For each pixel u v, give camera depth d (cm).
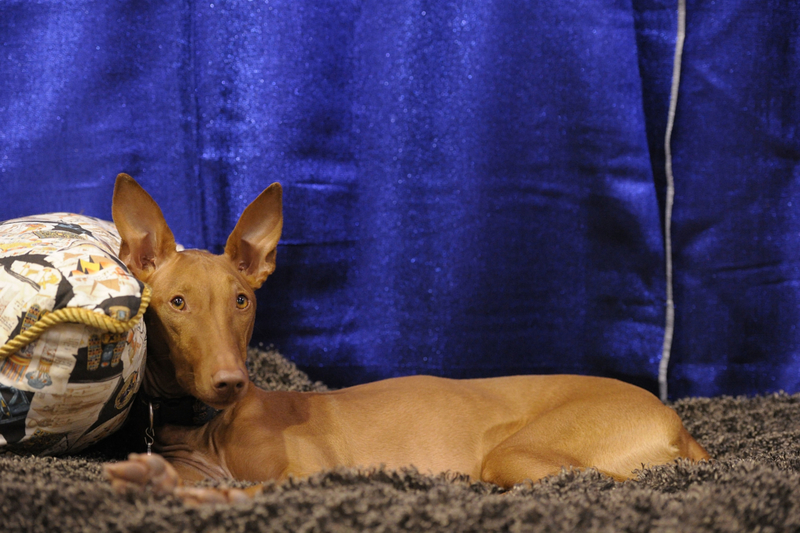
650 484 203
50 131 326
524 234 340
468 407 259
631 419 246
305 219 333
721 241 346
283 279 337
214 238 325
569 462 233
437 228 338
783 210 344
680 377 351
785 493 167
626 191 333
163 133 328
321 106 331
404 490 179
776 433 282
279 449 223
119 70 325
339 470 177
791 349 348
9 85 324
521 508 155
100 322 180
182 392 229
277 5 323
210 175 323
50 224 225
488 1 329
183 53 323
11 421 187
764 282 347
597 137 332
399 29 330
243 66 322
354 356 346
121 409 210
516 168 336
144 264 232
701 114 343
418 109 333
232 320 219
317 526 140
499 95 332
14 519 144
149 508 143
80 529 142
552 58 331
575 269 343
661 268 336
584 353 346
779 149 341
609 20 328
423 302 341
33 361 183
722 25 337
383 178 338
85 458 212
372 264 342
